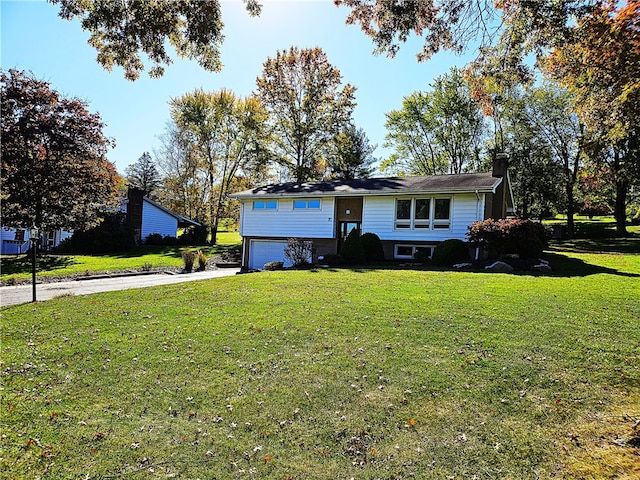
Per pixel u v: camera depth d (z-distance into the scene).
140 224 33.62
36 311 8.50
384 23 5.29
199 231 36.31
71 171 21.12
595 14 4.70
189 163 38.91
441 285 9.81
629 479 2.79
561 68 5.63
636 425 3.30
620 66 5.47
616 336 5.68
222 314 7.70
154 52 6.11
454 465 3.13
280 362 5.26
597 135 11.52
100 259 22.77
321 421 3.85
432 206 17.28
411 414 3.90
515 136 31.94
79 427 3.85
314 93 32.44
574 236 31.75
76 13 5.52
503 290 8.89
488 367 4.82
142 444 3.55
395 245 18.20
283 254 21.12
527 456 3.18
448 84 34.84
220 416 4.01
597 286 9.27
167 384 4.75
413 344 5.66
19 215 19.95
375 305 7.86
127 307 8.64
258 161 34.53
